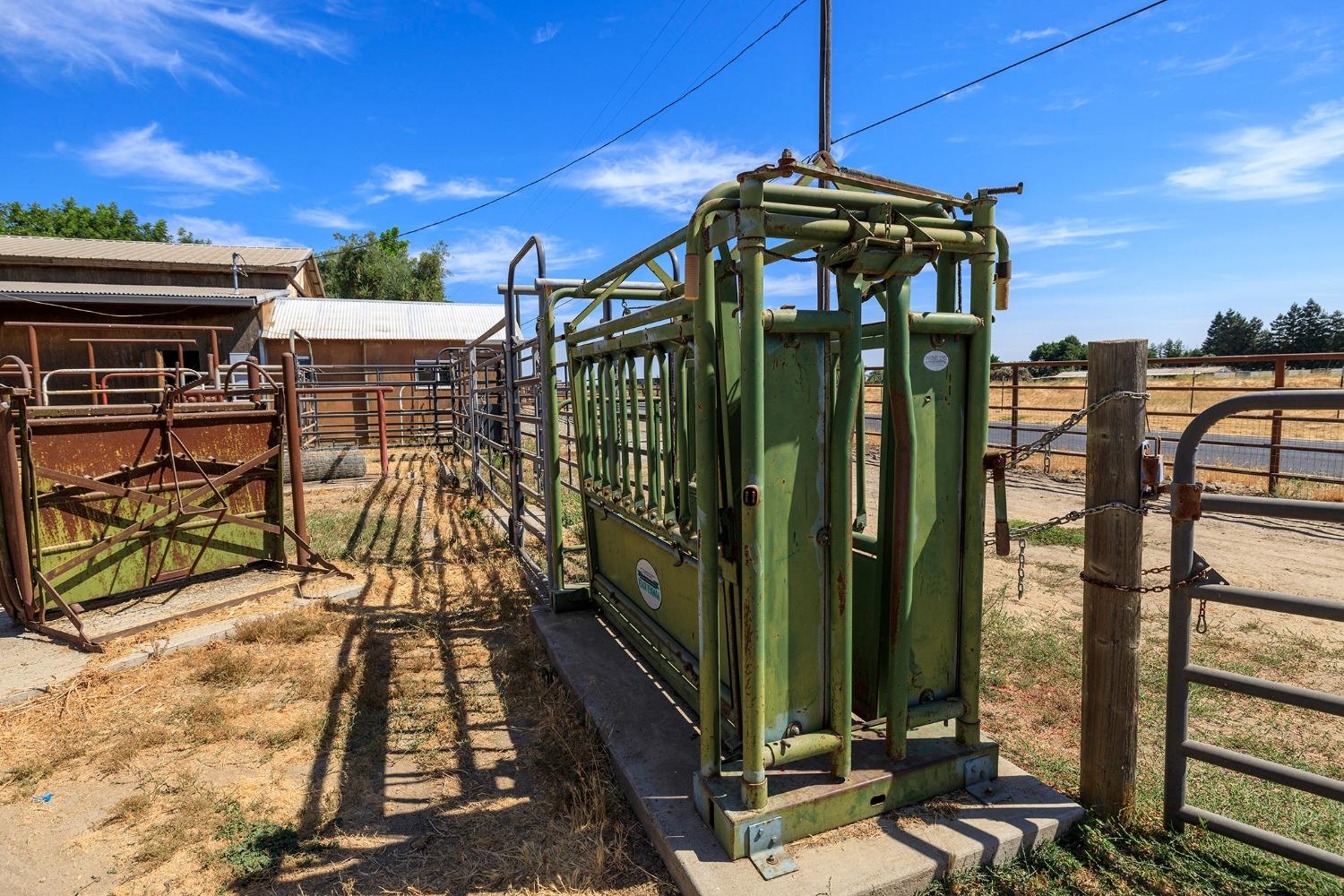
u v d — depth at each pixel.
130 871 2.51
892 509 2.52
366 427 20.73
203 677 4.07
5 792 3.00
